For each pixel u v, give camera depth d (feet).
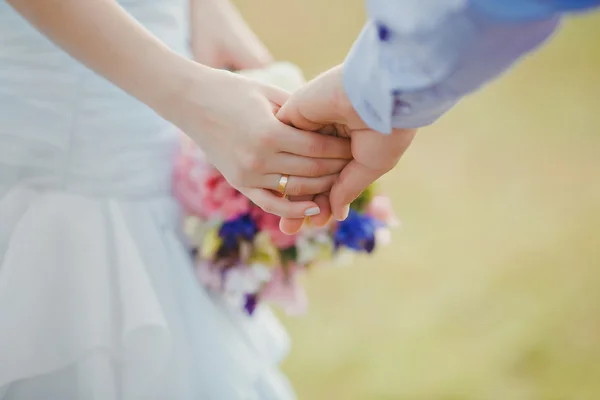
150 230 4.78
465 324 9.62
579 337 9.34
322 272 10.60
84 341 4.52
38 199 4.63
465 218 11.81
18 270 4.52
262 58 5.44
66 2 4.19
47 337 4.54
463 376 8.74
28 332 4.50
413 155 13.66
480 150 13.84
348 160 4.37
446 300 10.07
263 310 5.43
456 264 10.77
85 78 4.61
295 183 4.35
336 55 17.13
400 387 8.57
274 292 5.06
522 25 3.72
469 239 11.30
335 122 4.25
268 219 4.91
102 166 4.68
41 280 4.55
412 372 8.82
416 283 10.39
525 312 9.78
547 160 13.51
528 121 14.88
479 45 3.76
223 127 4.28
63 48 4.27
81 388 4.55
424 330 9.52
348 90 4.03
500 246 11.13
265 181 4.35
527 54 3.84
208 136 4.32
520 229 11.53
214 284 4.96
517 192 12.53
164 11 4.76
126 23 4.27
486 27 3.72
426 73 3.84
